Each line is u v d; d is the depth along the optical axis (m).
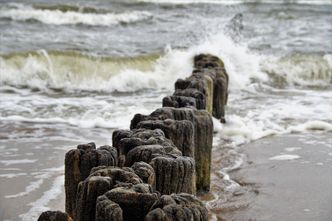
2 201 7.49
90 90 17.12
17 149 10.24
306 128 12.50
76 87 17.45
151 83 18.06
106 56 19.16
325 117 13.62
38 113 13.45
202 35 22.73
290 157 10.10
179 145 6.55
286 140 11.42
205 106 9.28
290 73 19.69
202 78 10.59
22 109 13.82
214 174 9.08
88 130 11.98
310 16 32.50
